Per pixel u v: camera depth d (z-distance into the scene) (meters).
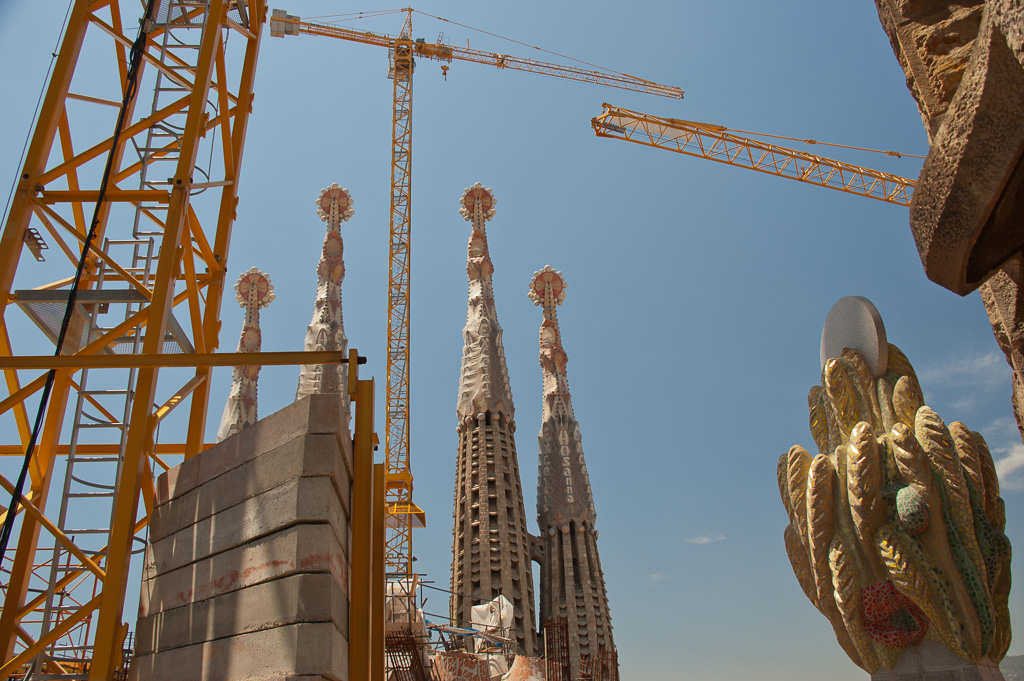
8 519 19.78
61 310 24.66
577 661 97.06
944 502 37.38
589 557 108.19
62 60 26.28
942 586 36.06
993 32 6.94
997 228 8.06
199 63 26.89
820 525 39.72
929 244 8.51
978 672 35.09
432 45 144.38
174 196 24.72
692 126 99.75
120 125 25.70
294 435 15.27
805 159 101.19
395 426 116.88
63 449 25.92
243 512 15.60
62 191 24.66
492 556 100.81
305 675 13.13
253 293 129.12
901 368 41.47
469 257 127.00
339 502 15.50
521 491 109.81
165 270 23.62
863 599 37.97
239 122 31.02
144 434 21.59
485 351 116.88
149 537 18.03
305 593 13.75
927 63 9.49
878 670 37.69
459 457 111.62
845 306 44.09
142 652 16.86
